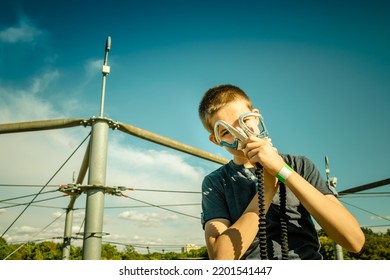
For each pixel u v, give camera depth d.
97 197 3.23
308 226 1.78
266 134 1.56
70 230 6.22
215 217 1.88
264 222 1.43
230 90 1.86
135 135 3.91
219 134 1.66
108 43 3.62
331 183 5.42
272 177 1.60
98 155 3.36
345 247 1.52
